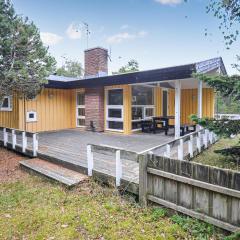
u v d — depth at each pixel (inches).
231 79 215.8
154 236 116.7
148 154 144.6
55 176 194.4
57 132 415.5
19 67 243.6
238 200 108.1
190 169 124.6
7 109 416.8
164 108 497.7
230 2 240.7
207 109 462.6
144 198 146.6
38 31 256.8
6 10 239.8
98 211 144.6
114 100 403.2
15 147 291.0
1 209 153.4
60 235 120.8
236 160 240.2
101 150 178.9
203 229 117.6
